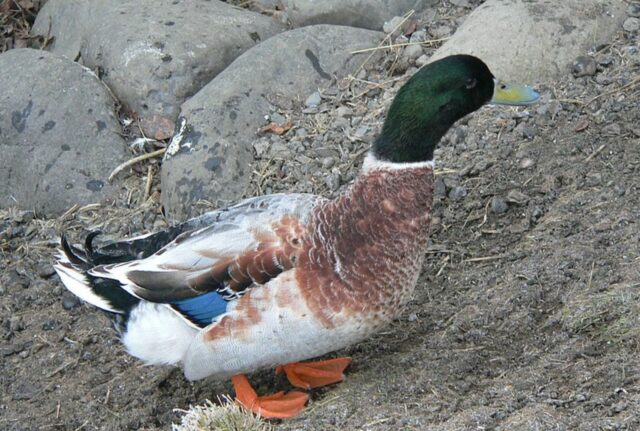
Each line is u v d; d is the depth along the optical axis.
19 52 8.27
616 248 6.07
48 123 7.84
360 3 8.34
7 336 6.69
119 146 7.86
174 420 5.83
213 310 5.29
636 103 7.16
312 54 8.02
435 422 4.98
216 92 7.72
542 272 6.07
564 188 6.75
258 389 5.91
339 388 5.59
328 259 5.19
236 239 5.30
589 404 4.86
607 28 7.68
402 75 7.98
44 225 7.58
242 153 7.48
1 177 7.81
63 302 6.90
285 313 5.16
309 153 7.48
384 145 5.42
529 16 7.61
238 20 8.45
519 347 5.61
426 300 6.27
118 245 5.75
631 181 6.59
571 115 7.23
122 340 5.60
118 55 8.11
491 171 7.05
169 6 8.52
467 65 5.46
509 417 4.87
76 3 9.01
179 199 7.34
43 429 5.92
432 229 6.78
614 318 5.50
